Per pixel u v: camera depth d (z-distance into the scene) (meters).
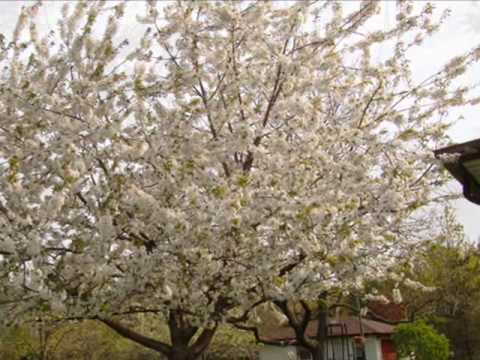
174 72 6.36
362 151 6.56
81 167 5.71
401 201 5.89
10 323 6.04
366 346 22.23
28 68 6.51
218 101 6.54
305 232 5.68
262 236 5.96
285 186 6.02
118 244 5.78
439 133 6.89
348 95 7.38
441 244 7.69
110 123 5.82
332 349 22.20
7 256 5.46
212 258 5.93
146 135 6.06
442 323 21.12
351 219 5.73
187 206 5.71
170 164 5.71
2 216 5.55
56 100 6.00
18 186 5.65
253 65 6.72
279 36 6.95
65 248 5.84
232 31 6.55
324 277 5.80
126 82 6.25
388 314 18.91
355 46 7.13
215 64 6.59
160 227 5.78
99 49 6.34
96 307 5.73
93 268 5.53
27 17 6.82
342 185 6.04
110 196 5.65
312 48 7.01
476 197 5.83
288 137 6.71
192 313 6.27
